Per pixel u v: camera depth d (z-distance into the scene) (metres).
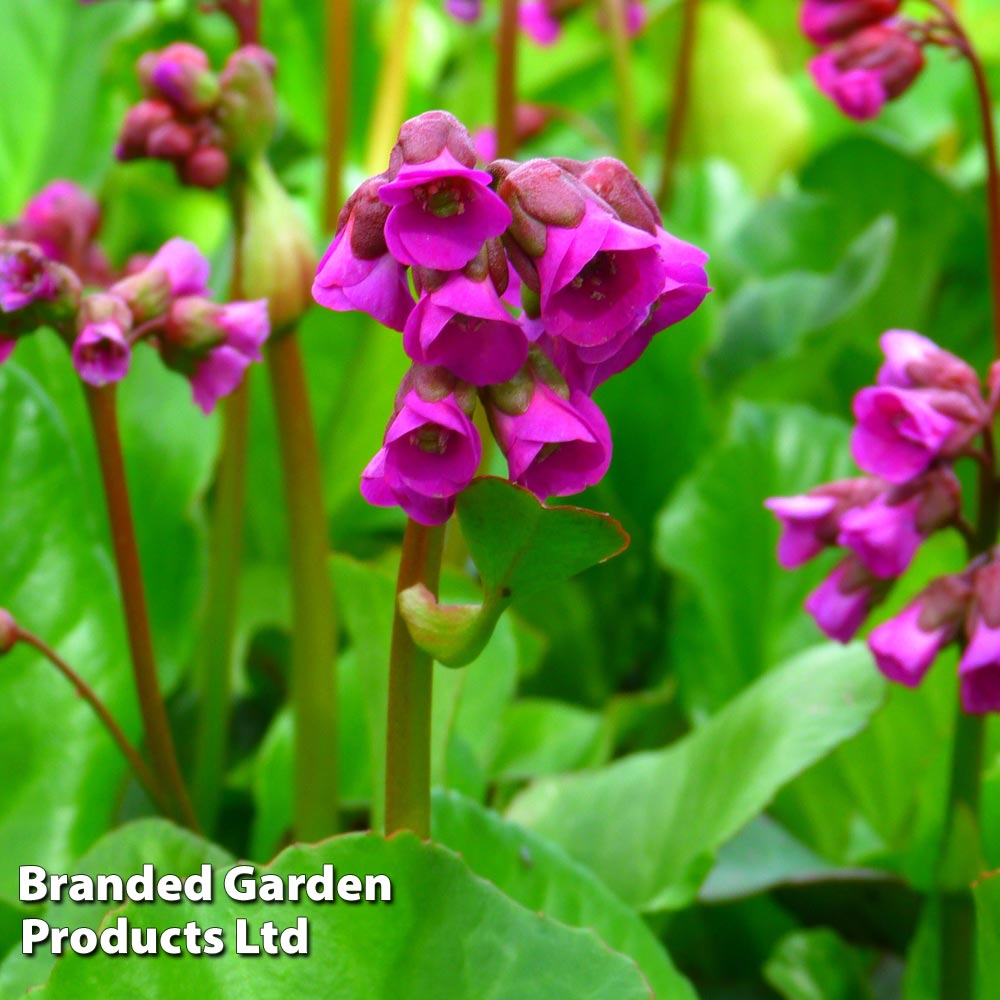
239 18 0.86
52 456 0.73
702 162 1.59
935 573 0.81
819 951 0.70
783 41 1.95
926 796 0.73
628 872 0.70
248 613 0.96
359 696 0.81
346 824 0.81
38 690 0.71
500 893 0.55
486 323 0.50
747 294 1.23
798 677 0.69
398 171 0.50
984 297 1.31
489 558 0.51
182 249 0.65
